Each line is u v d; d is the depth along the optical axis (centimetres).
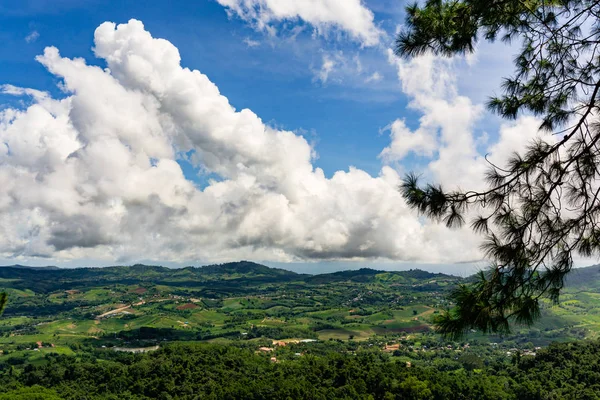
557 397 6881
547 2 1081
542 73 1178
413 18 1105
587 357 7988
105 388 9150
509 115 1203
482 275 834
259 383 8400
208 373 9412
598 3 966
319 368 9406
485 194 880
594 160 837
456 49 1092
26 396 8269
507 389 7650
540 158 859
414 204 888
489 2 1022
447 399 7631
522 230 847
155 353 10725
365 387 8225
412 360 13838
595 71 1106
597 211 845
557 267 816
